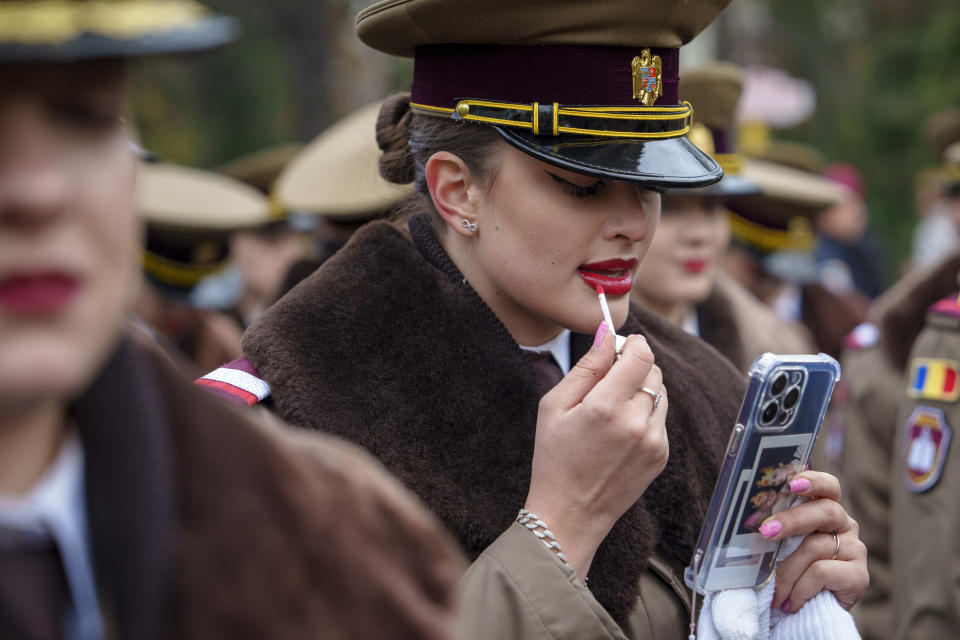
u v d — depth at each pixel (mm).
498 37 3146
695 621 3496
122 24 1491
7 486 1709
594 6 3088
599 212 3154
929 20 30266
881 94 30234
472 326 3404
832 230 15797
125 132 1935
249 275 9672
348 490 1999
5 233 1542
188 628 1748
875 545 5953
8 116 1555
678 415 3738
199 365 7730
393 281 3447
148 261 7699
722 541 3279
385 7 3336
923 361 5707
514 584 3000
